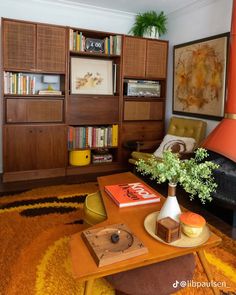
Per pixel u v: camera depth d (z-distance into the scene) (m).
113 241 1.26
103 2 3.61
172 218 1.43
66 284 1.60
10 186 3.19
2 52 3.10
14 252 1.90
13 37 3.11
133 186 2.06
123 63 3.74
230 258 1.91
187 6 3.64
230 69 2.71
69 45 3.41
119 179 2.32
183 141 3.35
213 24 3.30
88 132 3.75
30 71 3.25
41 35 3.23
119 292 1.35
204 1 3.38
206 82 3.41
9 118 3.25
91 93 3.74
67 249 1.94
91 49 3.61
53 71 3.37
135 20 4.13
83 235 1.33
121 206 1.74
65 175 3.66
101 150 4.02
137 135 4.04
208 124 3.46
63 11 3.70
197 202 2.93
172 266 1.29
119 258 1.17
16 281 1.62
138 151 3.57
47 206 2.65
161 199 1.87
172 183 1.46
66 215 2.47
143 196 1.86
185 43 3.72
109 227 1.39
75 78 3.64
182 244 1.33
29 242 2.03
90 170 3.82
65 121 3.54
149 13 3.88
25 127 3.32
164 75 4.05
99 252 1.18
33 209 2.58
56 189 3.11
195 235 1.37
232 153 2.59
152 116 4.11
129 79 3.98
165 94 4.13
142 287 1.17
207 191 1.38
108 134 3.87
